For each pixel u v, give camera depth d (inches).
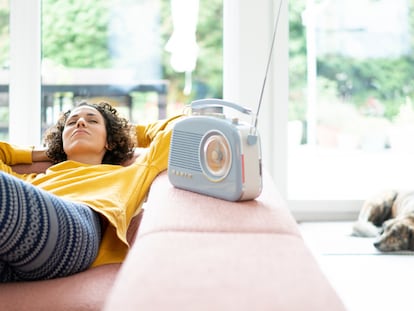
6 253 39.9
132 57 100.5
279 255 29.5
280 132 95.7
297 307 23.2
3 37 97.3
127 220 53.3
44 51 99.0
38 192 41.5
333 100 101.7
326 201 97.6
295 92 100.0
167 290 24.7
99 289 41.8
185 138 47.1
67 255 43.0
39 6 96.7
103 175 56.9
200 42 99.4
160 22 99.7
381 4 99.9
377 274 71.9
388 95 102.2
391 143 102.9
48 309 39.0
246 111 46.1
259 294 24.3
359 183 102.6
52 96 100.0
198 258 28.7
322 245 84.2
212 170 44.0
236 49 95.3
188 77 100.6
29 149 66.4
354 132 103.1
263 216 37.8
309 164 101.9
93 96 101.0
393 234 80.7
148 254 29.5
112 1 99.5
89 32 99.8
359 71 101.3
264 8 93.6
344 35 100.0
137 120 101.7
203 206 40.6
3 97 97.8
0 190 38.8
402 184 102.4
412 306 61.6
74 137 62.5
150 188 52.7
